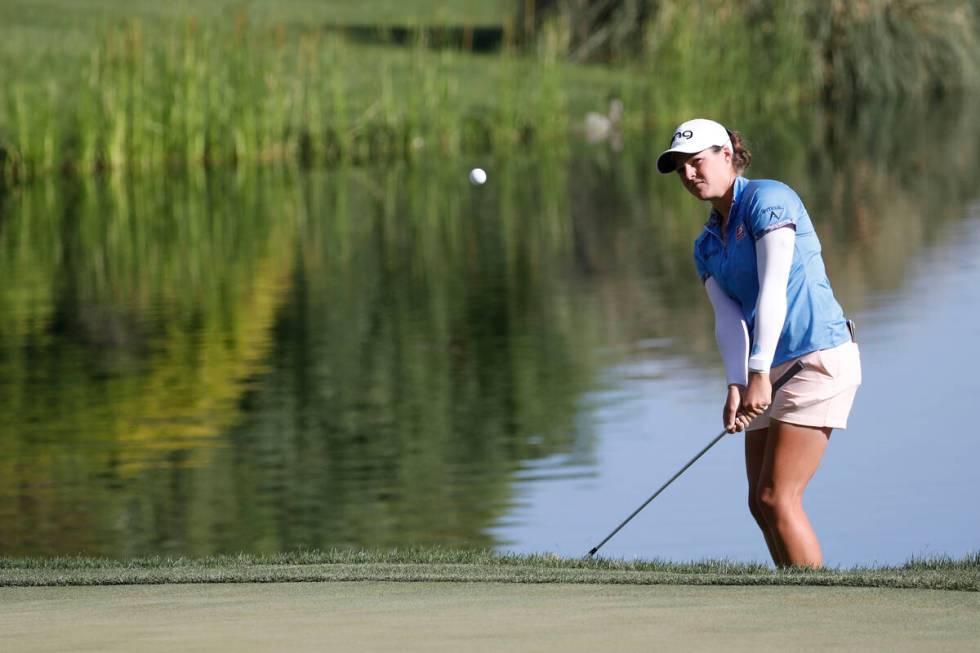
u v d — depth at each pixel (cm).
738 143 2167
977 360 4581
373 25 16812
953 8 13138
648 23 12744
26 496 3538
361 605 1631
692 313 5531
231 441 4022
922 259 6388
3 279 6625
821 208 7956
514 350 5028
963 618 1490
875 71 13088
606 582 1808
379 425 4122
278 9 17538
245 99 10675
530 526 3203
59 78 11531
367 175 10006
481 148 11231
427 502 3381
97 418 4278
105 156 10306
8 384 4719
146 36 11338
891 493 3344
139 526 3278
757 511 2205
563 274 6425
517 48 14175
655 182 9344
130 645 1421
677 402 4278
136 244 7500
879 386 4322
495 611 1570
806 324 2097
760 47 12781
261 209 8631
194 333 5441
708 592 1683
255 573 1956
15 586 1897
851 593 1650
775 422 2127
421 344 5162
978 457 3591
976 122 11544
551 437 3928
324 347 5172
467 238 7506
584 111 12244
